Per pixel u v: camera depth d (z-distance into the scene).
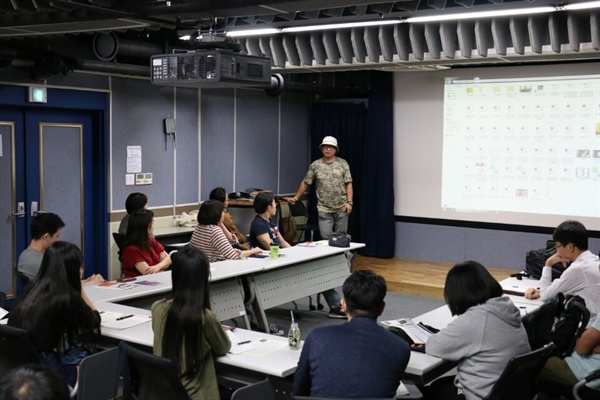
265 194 6.57
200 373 3.19
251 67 5.29
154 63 5.39
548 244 5.57
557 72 8.06
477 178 8.70
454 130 8.80
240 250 6.48
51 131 7.05
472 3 5.25
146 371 2.94
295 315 6.75
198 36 5.53
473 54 6.58
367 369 2.71
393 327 3.75
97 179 7.44
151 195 7.92
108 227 7.45
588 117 7.92
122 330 3.70
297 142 9.95
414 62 6.87
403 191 9.30
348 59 7.08
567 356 3.67
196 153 8.44
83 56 6.68
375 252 9.41
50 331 3.30
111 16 4.61
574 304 3.68
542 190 8.27
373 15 5.63
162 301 3.28
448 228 8.98
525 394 3.21
